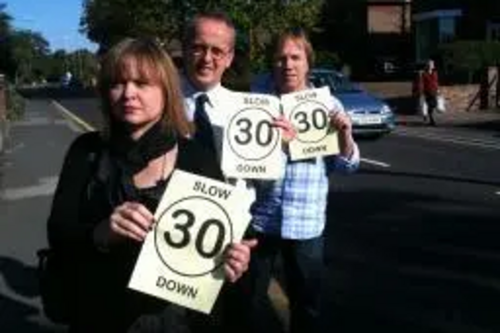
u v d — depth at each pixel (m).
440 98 19.06
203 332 1.91
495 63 21.41
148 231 1.74
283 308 3.82
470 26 26.80
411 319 3.97
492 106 19.23
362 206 6.96
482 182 8.19
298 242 2.88
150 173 1.83
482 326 3.86
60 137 14.11
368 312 4.07
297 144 2.85
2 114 14.17
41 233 5.85
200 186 1.76
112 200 1.81
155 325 1.80
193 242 1.75
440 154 10.86
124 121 1.82
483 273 4.75
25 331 3.79
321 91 2.87
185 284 1.75
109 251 1.79
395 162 10.00
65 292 1.88
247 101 2.61
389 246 5.44
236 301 1.98
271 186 2.85
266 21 12.33
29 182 8.41
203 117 2.56
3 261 5.03
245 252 1.75
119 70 1.81
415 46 29.58
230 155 2.59
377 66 30.20
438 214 6.53
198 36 2.57
